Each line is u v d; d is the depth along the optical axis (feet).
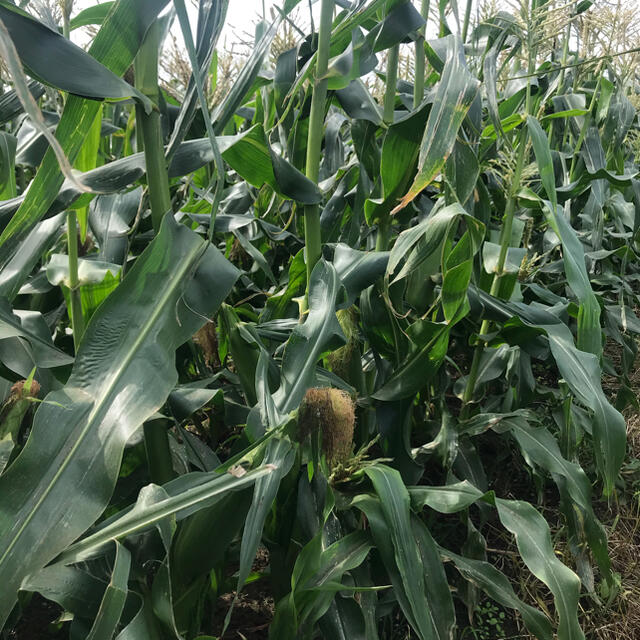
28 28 3.29
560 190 8.52
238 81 4.75
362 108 6.21
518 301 7.09
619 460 5.55
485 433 8.84
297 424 4.51
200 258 3.99
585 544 6.45
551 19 6.03
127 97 3.64
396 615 6.04
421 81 6.59
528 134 6.33
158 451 4.70
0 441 3.94
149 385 3.57
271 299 6.70
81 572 4.02
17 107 5.22
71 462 3.28
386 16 5.40
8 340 4.93
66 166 1.69
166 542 3.57
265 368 4.85
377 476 4.90
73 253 4.88
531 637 6.17
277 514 5.05
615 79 10.77
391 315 5.90
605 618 6.35
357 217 6.98
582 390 5.57
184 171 4.63
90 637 3.06
